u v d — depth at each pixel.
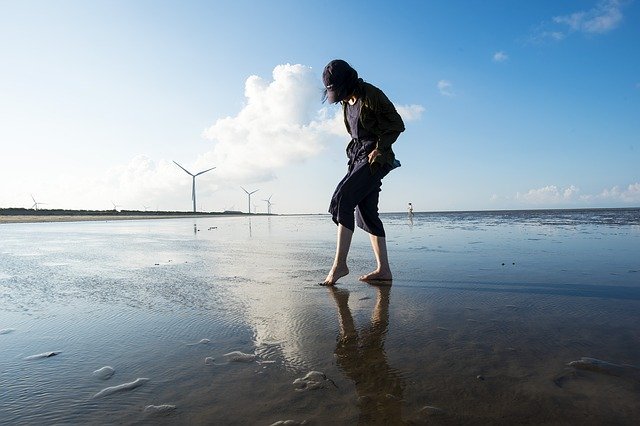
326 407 1.24
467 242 7.09
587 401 1.26
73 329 2.09
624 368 1.50
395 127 3.46
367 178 3.40
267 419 1.17
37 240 8.51
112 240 8.55
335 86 3.48
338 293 2.94
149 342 1.88
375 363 1.59
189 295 2.89
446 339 1.86
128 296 2.86
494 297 2.70
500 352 1.68
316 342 1.86
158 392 1.36
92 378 1.48
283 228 15.77
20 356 1.71
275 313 2.38
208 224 21.70
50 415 1.22
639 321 2.09
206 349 1.79
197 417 1.19
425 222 20.78
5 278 3.61
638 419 1.15
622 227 11.78
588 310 2.32
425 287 3.10
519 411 1.20
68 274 3.82
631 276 3.40
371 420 1.16
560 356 1.62
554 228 11.77
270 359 1.65
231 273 3.88
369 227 3.47
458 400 1.27
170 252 5.91
